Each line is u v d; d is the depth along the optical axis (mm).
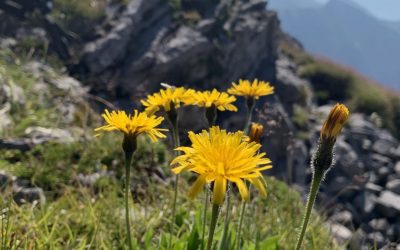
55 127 7562
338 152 21969
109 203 4641
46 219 4004
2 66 10234
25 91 9305
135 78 19562
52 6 21109
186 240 3299
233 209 4699
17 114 7895
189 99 3098
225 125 18812
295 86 25891
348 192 19531
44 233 3850
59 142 6457
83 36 20547
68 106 8758
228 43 22859
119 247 3844
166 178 6199
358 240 5066
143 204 4891
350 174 21188
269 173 16969
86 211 4301
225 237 2871
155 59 20312
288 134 5488
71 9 20938
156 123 2418
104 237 3875
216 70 22250
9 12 19578
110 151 6418
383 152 23906
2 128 6965
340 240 5301
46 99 9227
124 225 4184
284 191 6246
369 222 17969
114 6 22094
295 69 29172
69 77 17453
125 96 18797
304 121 24812
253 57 25281
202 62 21625
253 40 24797
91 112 8883
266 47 26875
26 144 6281
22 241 3332
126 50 20531
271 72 26344
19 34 18484
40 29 19266
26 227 3691
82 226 4059
